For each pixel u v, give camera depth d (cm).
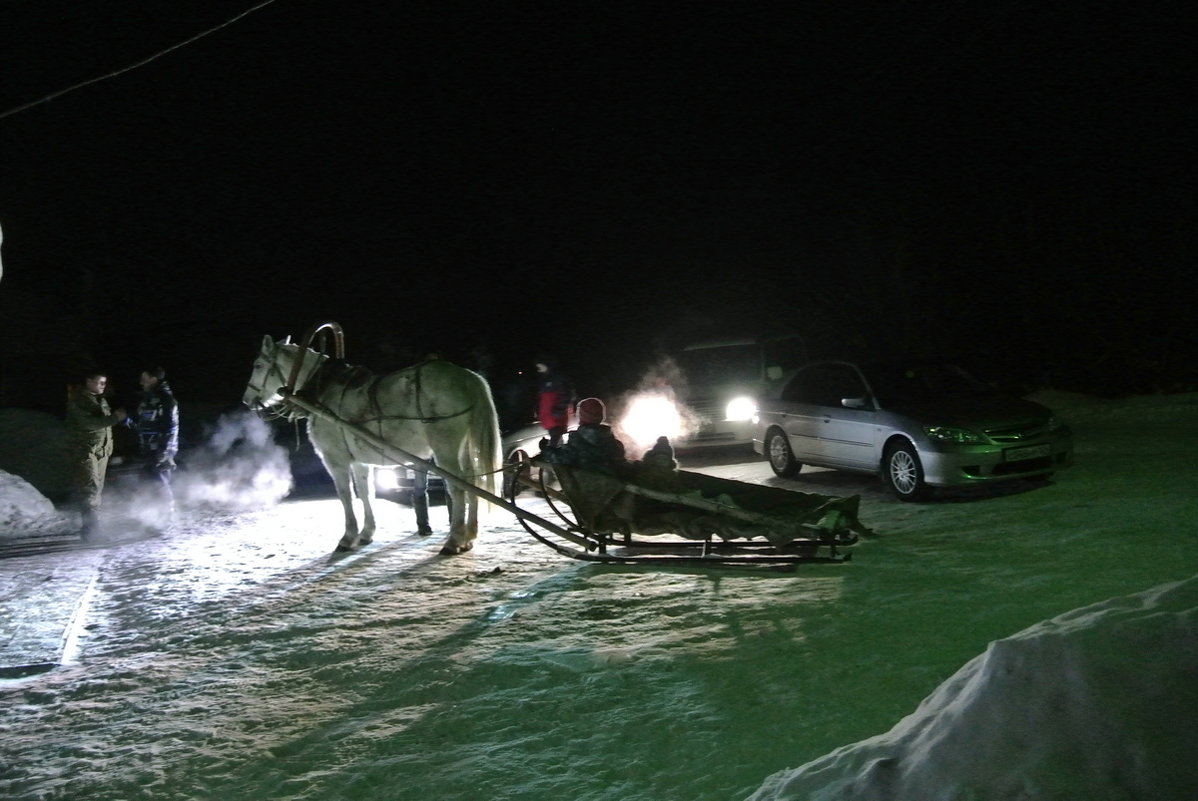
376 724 525
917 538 871
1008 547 800
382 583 861
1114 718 262
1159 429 1547
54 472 1769
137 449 2047
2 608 863
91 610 854
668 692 535
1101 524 847
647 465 798
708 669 565
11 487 1363
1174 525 812
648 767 445
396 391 957
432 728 511
